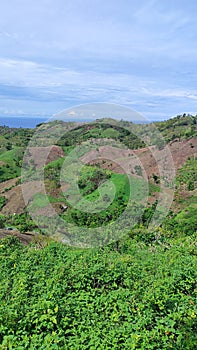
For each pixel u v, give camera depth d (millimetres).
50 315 6402
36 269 9453
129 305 7145
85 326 6379
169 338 6242
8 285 8297
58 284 7801
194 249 11758
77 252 11070
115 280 8680
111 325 6461
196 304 7316
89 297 7520
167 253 11461
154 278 8625
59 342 5879
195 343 6117
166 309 7102
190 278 8406
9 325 6297
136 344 5820
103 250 11992
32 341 5863
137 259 10867
